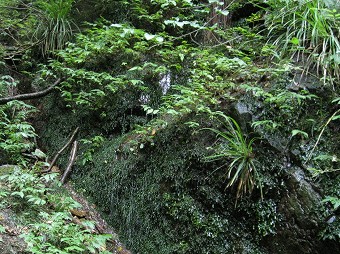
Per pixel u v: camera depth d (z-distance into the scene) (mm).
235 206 2840
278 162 2785
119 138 3775
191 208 2975
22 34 5078
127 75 4062
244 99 3137
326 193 2547
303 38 3314
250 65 3576
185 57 4062
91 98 4156
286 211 2643
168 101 3461
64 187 3600
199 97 3361
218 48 4188
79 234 2559
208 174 2990
